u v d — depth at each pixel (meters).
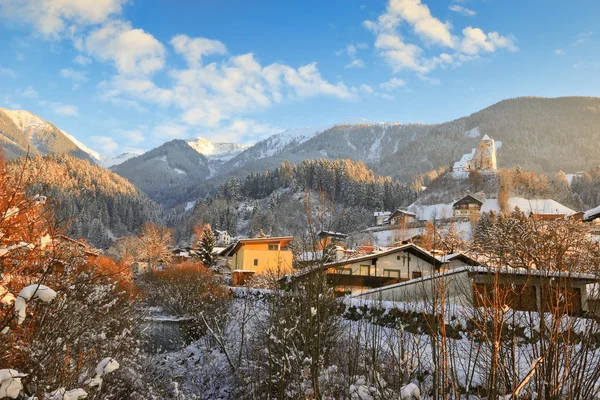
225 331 21.12
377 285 28.59
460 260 25.09
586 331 5.64
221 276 43.97
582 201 122.88
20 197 7.72
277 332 10.83
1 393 4.11
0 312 5.74
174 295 31.22
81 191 149.00
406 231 82.44
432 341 6.34
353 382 9.03
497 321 5.30
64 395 5.13
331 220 11.01
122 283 18.83
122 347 13.30
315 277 10.48
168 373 18.22
